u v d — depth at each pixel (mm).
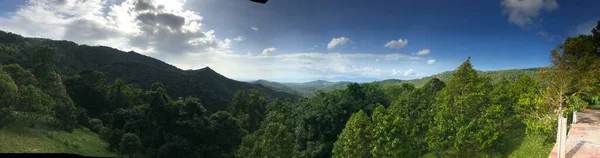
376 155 30125
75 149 56281
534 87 28906
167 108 70812
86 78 87750
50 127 60062
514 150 26562
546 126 18344
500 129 27719
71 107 69750
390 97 68312
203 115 74125
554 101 16141
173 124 70500
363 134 32000
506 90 33719
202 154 67375
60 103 66625
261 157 40406
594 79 15320
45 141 52375
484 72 110438
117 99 89438
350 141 32750
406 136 30797
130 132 71938
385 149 29859
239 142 71750
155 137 69188
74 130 67938
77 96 83938
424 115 35344
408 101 43219
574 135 18125
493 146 27719
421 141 33438
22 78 65438
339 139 36844
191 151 66625
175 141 66062
